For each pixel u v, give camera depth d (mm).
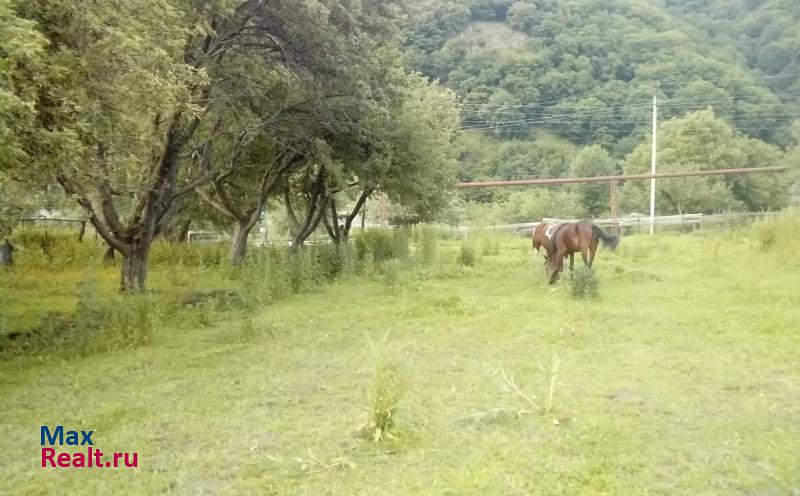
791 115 55438
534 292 12852
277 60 14859
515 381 6781
